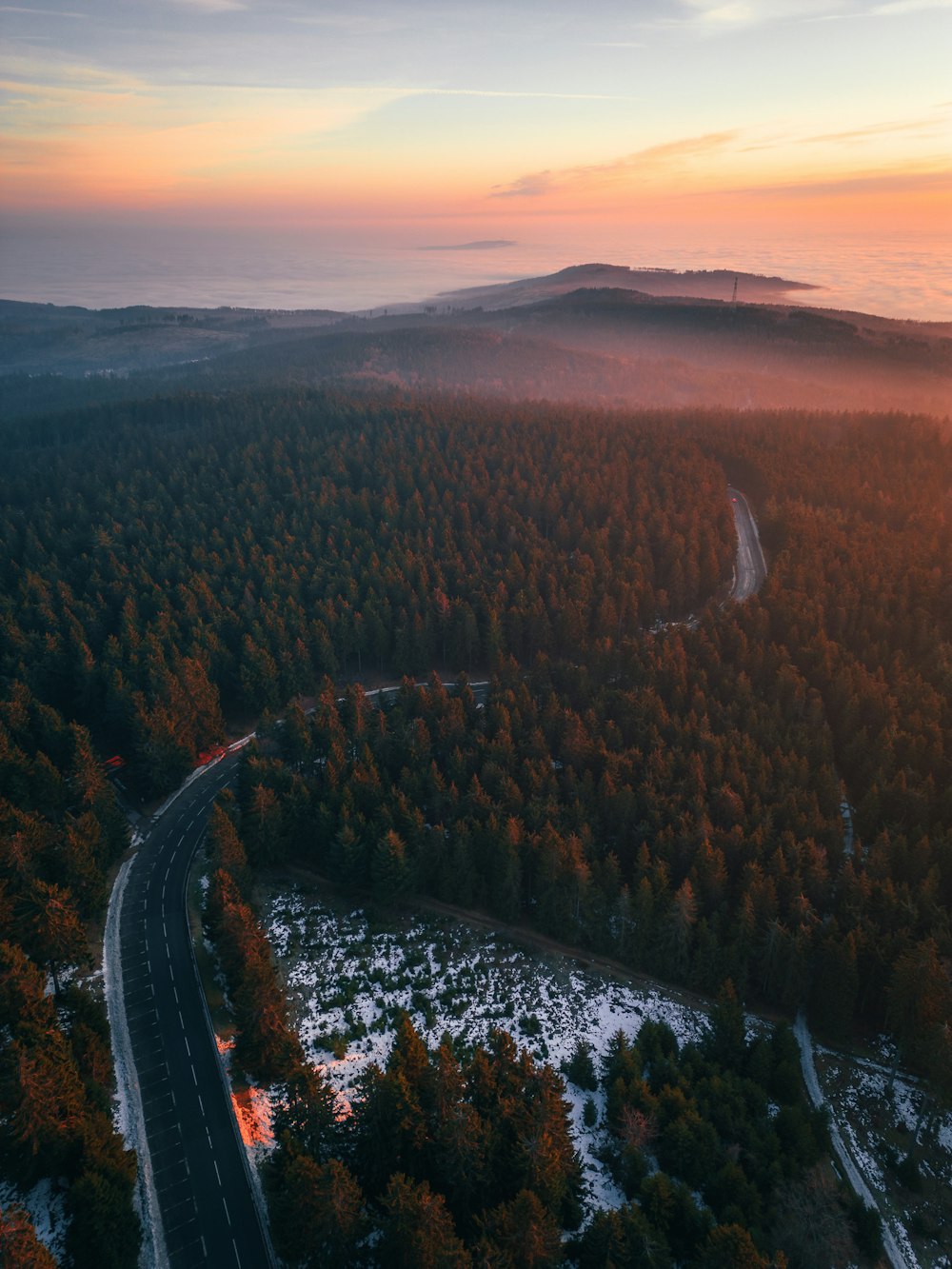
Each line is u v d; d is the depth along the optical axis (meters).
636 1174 50.44
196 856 86.75
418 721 95.12
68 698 110.50
